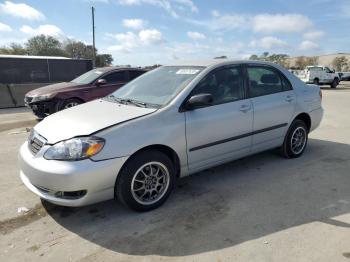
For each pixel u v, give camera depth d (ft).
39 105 30.04
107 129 10.95
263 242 10.02
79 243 10.20
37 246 10.06
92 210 12.21
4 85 43.19
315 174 15.64
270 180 14.90
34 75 54.13
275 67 16.70
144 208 11.93
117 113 12.12
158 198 12.27
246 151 15.14
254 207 12.31
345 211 11.93
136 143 11.20
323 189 13.89
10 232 10.84
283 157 17.95
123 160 10.97
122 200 11.51
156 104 12.70
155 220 11.48
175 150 12.34
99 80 31.71
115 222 11.37
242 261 9.15
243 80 14.94
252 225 11.02
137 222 11.37
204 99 12.14
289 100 16.70
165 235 10.54
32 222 11.48
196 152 13.07
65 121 11.96
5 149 20.72
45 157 10.76
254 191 13.74
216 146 13.69
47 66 55.01
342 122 29.30
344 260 9.14
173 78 14.08
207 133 13.17
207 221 11.34
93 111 12.76
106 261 9.32
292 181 14.78
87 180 10.41
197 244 10.01
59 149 10.60
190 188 14.10
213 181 14.85
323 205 12.42
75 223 11.36
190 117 12.64
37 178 10.75
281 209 12.13
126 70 34.17
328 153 19.02
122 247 9.95
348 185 14.32
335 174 15.62
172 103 12.44
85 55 186.39
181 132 12.35
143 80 15.37
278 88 16.57
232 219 11.44
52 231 10.89
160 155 11.95
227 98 14.14
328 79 86.69
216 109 13.51
